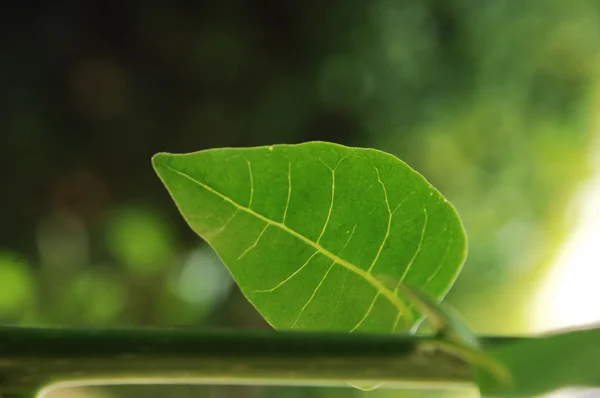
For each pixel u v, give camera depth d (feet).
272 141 9.83
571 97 12.76
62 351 1.39
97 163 9.50
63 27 9.31
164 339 1.39
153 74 9.75
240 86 9.77
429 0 10.76
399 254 1.50
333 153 1.48
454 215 1.49
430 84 10.93
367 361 1.39
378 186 1.49
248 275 1.49
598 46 12.58
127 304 8.44
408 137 10.95
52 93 9.30
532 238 13.24
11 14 9.01
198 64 9.65
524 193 12.87
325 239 1.49
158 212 9.36
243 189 1.48
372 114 10.42
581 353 1.33
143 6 9.55
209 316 8.91
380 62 10.37
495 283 12.94
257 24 9.80
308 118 10.02
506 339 1.40
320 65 10.02
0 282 6.27
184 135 9.79
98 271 8.60
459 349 1.35
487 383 1.34
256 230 1.49
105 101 9.59
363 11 10.18
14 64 9.03
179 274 8.74
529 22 11.93
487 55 11.55
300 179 1.48
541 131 12.71
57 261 8.61
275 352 1.39
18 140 8.98
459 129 11.64
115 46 9.61
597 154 13.23
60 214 9.16
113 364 1.39
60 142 9.32
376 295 1.50
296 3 9.88
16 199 8.96
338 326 1.50
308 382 1.39
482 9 11.30
